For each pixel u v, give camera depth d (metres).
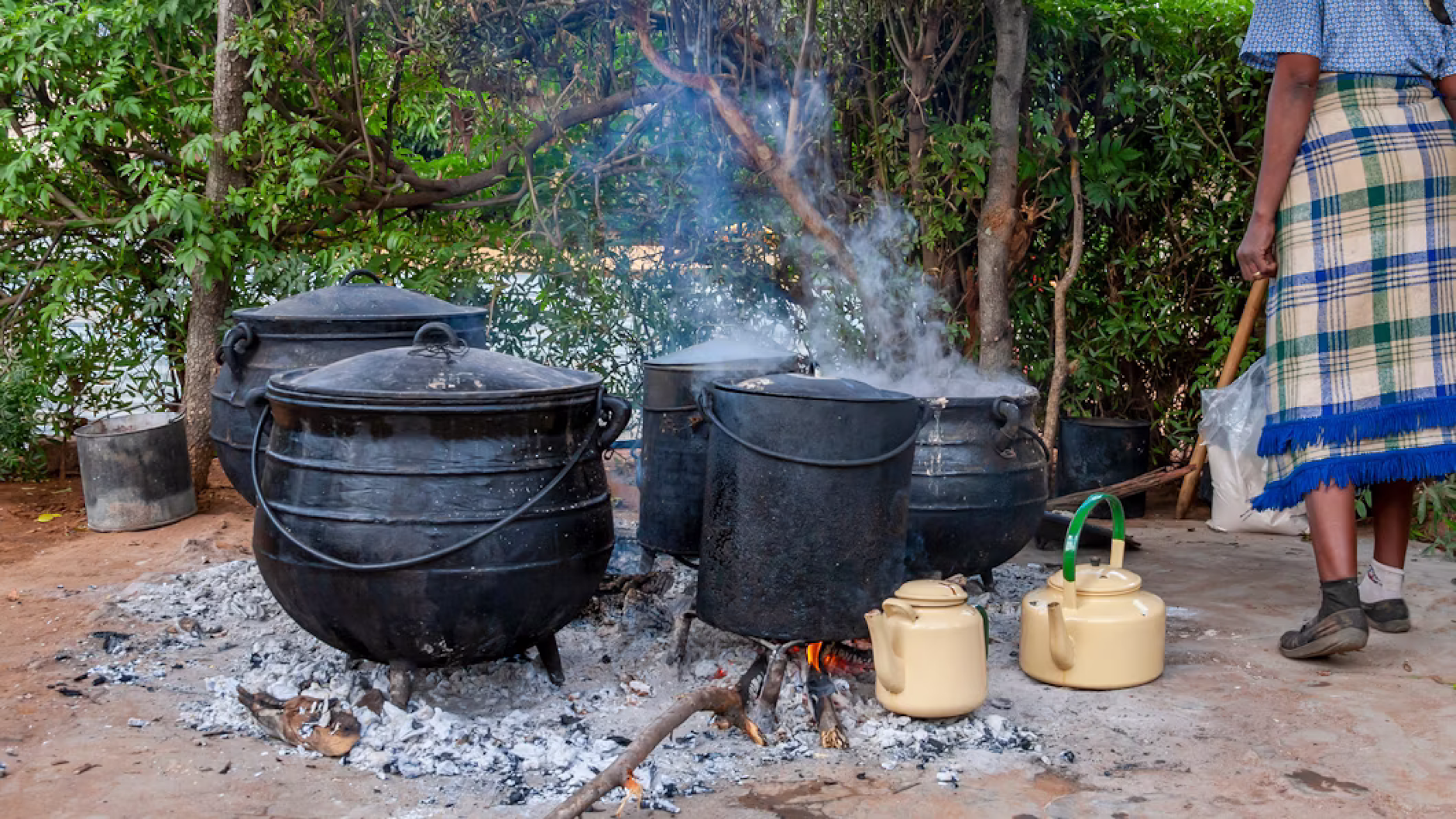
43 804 2.47
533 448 2.86
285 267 5.40
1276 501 3.49
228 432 4.26
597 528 3.04
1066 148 5.74
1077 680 3.21
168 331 6.33
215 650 3.56
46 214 5.63
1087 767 2.69
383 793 2.55
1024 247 5.55
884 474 2.97
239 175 5.46
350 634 2.85
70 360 6.04
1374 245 3.29
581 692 3.21
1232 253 5.77
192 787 2.56
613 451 6.18
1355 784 2.58
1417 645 3.60
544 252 5.64
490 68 5.43
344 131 5.71
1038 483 3.88
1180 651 3.57
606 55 5.55
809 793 2.54
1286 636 3.51
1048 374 6.00
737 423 2.99
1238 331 5.61
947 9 5.39
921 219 5.38
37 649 3.53
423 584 2.73
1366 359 3.31
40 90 5.50
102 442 5.02
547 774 2.65
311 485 2.80
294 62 5.31
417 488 2.74
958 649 2.88
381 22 5.43
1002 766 2.69
